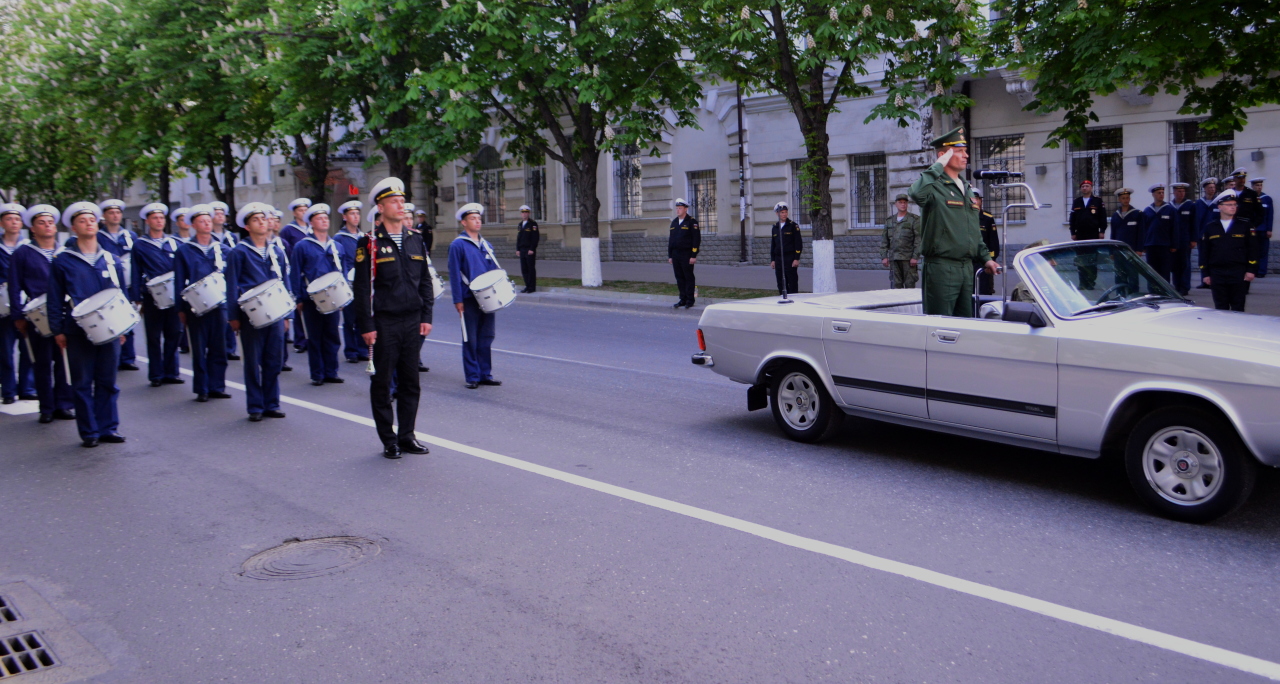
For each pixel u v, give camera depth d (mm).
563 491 6418
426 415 9016
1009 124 21328
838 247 24406
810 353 7328
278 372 9125
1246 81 13938
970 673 3826
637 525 5688
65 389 9320
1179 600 4473
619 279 23281
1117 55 11789
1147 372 5496
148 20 26312
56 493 6715
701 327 8148
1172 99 19234
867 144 23375
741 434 7930
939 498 6082
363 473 7008
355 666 4012
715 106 26391
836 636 4176
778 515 5820
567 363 11914
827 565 5000
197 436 8406
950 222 7289
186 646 4254
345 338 12742
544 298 20016
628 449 7516
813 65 15609
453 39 20656
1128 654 3961
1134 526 5480
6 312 10109
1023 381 6066
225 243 13336
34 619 4586
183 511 6211
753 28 15070
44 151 34219
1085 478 6441
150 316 11062
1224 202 12180
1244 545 5141
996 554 5102
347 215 12531
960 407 6434
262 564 5234
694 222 17453
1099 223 16125
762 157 25547
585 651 4090
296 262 11109
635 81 19641
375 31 20297
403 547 5422
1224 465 5297
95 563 5316
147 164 27938
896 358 6758
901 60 16016
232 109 26156
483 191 34312
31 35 29422
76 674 4016
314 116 23703
